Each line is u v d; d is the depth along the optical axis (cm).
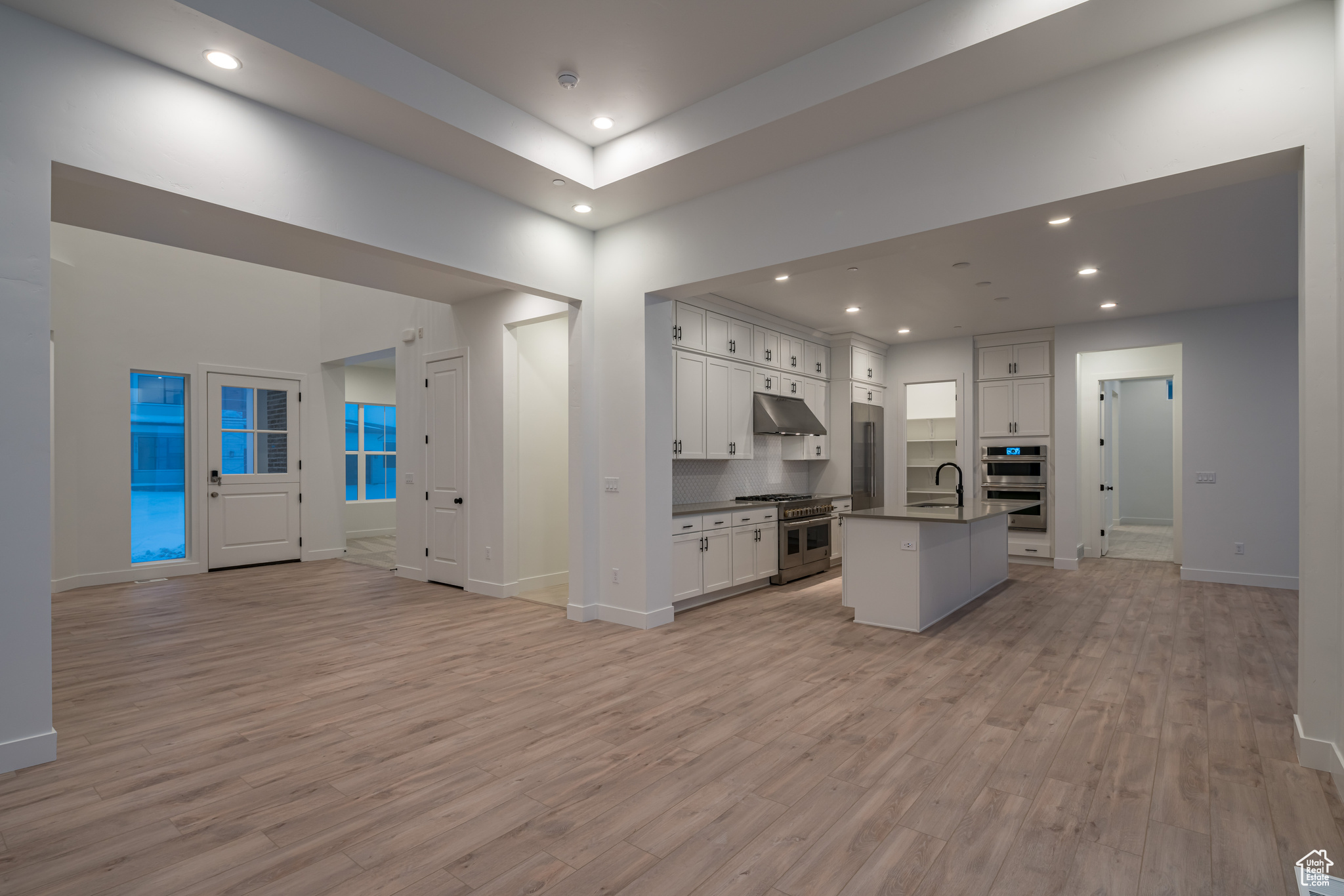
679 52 309
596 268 488
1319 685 252
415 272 520
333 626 479
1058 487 727
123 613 520
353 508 1046
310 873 191
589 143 402
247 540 736
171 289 683
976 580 577
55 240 605
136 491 668
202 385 702
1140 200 291
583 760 263
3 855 199
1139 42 265
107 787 241
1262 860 195
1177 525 765
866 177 347
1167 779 246
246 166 299
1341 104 225
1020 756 265
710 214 417
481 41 300
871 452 811
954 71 284
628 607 477
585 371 488
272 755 268
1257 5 244
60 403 603
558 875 189
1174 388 779
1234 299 611
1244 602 551
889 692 339
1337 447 242
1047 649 416
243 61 272
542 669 378
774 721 302
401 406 693
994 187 307
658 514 476
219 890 183
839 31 295
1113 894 180
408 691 343
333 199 330
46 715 260
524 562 598
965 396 789
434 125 326
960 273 527
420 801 231
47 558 256
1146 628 468
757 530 604
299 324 782
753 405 649
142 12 242
